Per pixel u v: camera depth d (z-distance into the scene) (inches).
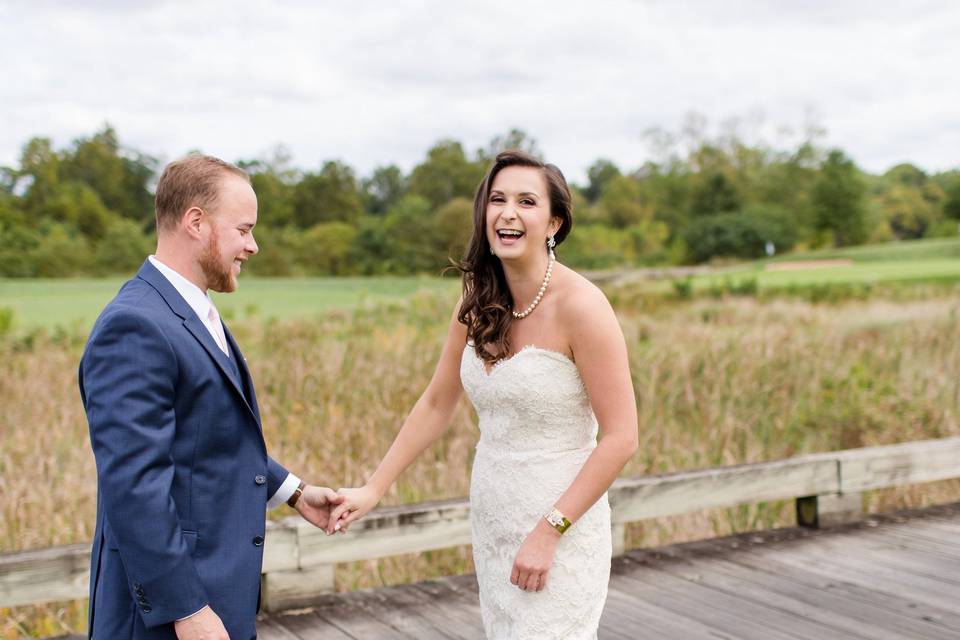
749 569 161.8
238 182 77.7
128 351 69.9
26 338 419.8
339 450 225.3
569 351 87.5
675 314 638.5
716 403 266.2
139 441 68.4
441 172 2324.1
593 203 3078.2
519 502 89.2
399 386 281.3
